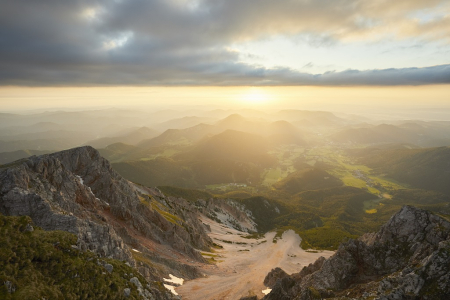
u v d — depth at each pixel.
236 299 89.00
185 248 114.69
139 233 104.25
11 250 42.62
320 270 75.31
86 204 92.56
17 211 57.88
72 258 49.75
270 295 76.69
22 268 41.62
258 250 166.25
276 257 151.62
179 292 81.62
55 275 44.56
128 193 124.44
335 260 73.38
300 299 63.78
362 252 72.62
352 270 69.75
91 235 63.03
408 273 54.16
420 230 68.88
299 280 86.25
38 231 51.09
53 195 74.25
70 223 59.41
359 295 58.91
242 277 110.06
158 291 62.44
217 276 105.50
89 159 113.88
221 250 155.25
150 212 120.31
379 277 65.31
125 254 69.19
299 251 168.75
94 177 109.75
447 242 53.34
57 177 84.94
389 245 71.25
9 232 45.94
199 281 95.56
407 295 49.38
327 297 63.28
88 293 45.72
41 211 59.66
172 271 92.06
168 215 143.25
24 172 68.56
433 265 51.03
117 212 103.00
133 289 54.06
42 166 80.44
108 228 68.94
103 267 53.75
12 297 36.00
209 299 85.00
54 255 47.22
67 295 42.09
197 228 173.88
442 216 67.62
